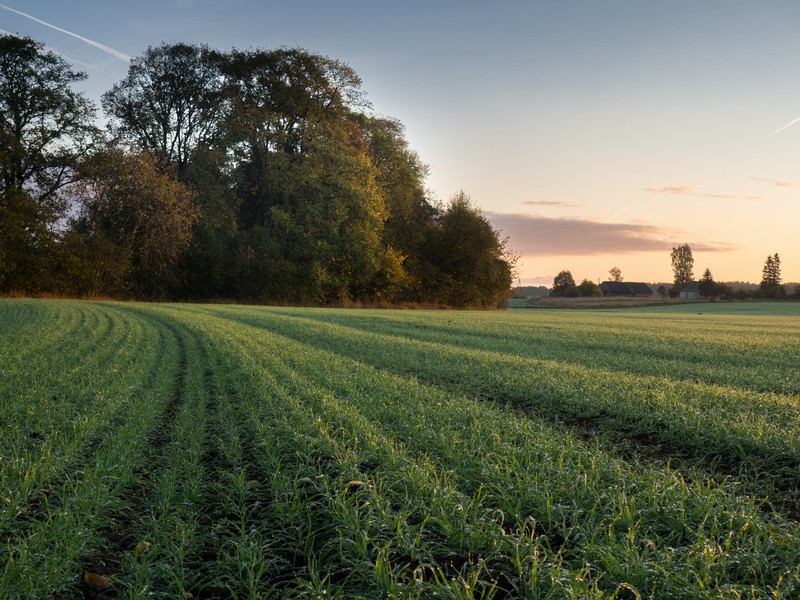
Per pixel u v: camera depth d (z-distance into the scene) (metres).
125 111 47.81
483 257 61.25
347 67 48.66
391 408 8.20
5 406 8.02
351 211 48.56
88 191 42.66
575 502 4.71
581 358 15.48
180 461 6.05
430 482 5.05
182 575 3.80
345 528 4.29
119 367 11.80
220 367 12.37
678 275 158.12
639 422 7.95
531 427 7.38
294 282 49.28
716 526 4.28
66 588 3.64
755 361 15.73
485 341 19.80
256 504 4.94
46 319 22.33
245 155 47.50
